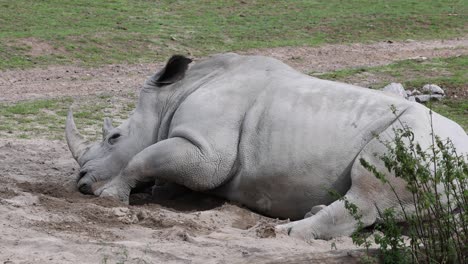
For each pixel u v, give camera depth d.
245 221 22.72
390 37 79.56
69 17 74.06
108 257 18.11
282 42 73.75
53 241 19.02
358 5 90.94
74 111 45.78
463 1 95.81
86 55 63.69
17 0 77.38
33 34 65.88
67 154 32.91
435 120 22.08
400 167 18.80
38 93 51.66
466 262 17.41
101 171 25.06
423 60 64.62
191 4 85.50
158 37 71.00
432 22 85.62
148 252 18.53
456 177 18.25
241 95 23.95
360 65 65.19
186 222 21.72
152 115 25.48
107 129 26.19
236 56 25.33
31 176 27.83
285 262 17.25
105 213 22.05
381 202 21.28
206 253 18.73
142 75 59.88
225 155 23.31
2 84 54.19
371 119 22.30
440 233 17.50
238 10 85.06
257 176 23.14
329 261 17.34
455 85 52.94
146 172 23.75
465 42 78.69
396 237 17.64
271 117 23.22
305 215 22.22
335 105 22.89
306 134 22.67
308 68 63.66
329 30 79.88
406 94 49.31
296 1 90.88
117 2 82.25
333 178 22.27
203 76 25.38
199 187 23.58
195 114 23.73
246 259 17.48
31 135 38.81
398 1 93.81
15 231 19.83
